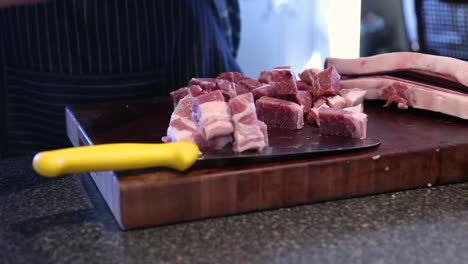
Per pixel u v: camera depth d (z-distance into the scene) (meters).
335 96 1.75
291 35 3.37
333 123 1.46
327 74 1.74
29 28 1.98
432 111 1.73
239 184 1.18
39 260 1.00
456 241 1.05
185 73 2.14
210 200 1.16
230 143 1.33
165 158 1.14
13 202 1.26
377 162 1.28
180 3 2.06
